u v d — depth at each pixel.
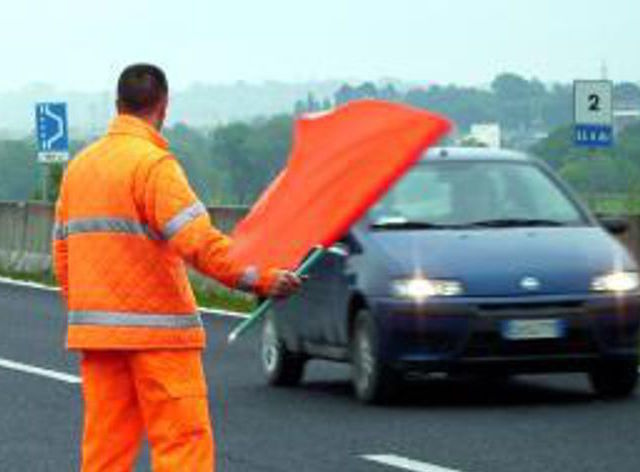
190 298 16.83
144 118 16.91
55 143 72.62
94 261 16.70
